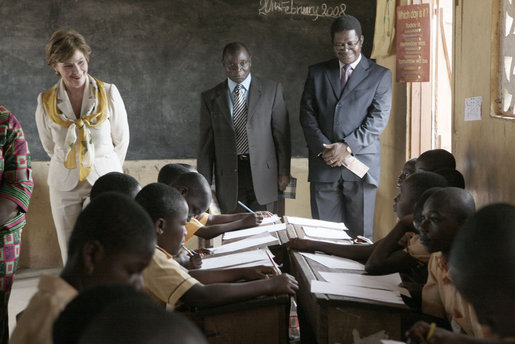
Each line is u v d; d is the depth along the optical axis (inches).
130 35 186.4
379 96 147.4
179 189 92.0
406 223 78.5
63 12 183.0
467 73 116.7
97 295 30.6
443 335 39.7
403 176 113.7
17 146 82.2
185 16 187.5
